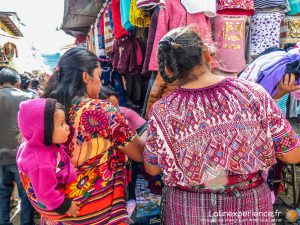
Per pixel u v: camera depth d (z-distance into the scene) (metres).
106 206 1.42
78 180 1.37
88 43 5.60
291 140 1.19
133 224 2.35
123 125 1.39
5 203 3.09
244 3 2.32
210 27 2.33
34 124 1.26
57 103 1.31
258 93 1.18
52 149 1.32
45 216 1.44
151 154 1.28
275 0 2.46
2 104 3.00
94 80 1.48
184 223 1.29
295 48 1.68
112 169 1.45
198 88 1.22
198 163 1.17
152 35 2.21
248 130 1.14
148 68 2.17
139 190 2.38
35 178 1.26
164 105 1.24
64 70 1.45
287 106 2.47
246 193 1.23
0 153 2.96
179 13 2.16
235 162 1.14
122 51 3.06
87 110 1.37
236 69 2.40
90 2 3.90
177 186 1.31
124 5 2.51
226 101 1.16
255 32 2.60
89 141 1.36
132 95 3.40
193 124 1.16
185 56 1.19
